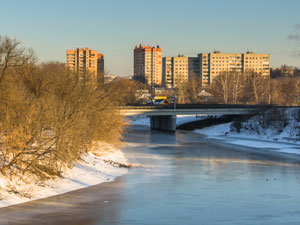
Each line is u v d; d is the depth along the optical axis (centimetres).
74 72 5225
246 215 2936
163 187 3919
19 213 2811
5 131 3303
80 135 4491
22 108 3384
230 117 14225
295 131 10094
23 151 3338
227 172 4984
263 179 4491
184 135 11462
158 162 5847
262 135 10762
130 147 8062
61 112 3791
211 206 3195
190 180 4353
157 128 14012
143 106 11819
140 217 2834
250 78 19850
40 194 3344
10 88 3481
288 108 11381
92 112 5219
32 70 4703
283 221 2781
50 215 2798
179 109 12219
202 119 14825
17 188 3294
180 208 3114
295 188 3969
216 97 19375
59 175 3878
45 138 3584
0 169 3359
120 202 3259
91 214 2870
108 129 5694
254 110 11969
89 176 4212
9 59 3722
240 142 9450
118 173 4619
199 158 6431
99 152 5931
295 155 7019
